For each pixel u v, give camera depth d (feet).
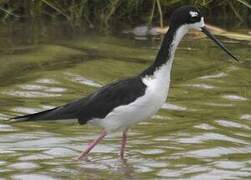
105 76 51.11
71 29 61.67
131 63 53.83
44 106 45.32
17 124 42.88
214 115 44.73
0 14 63.31
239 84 50.42
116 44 58.29
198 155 38.81
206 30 39.29
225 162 37.86
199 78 51.37
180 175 36.19
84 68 52.42
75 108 37.40
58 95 47.44
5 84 49.06
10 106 45.24
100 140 38.29
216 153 39.06
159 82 36.76
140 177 35.88
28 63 53.16
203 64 54.29
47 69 52.01
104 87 37.65
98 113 37.14
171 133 41.88
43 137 40.86
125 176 35.99
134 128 42.88
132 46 57.98
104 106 36.94
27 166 36.76
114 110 36.78
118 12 63.93
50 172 36.19
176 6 63.52
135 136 41.60
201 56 56.18
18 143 39.83
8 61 53.36
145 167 37.19
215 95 48.29
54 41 58.39
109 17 63.31
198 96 48.11
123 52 56.39
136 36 60.59
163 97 37.11
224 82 50.78
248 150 39.58
